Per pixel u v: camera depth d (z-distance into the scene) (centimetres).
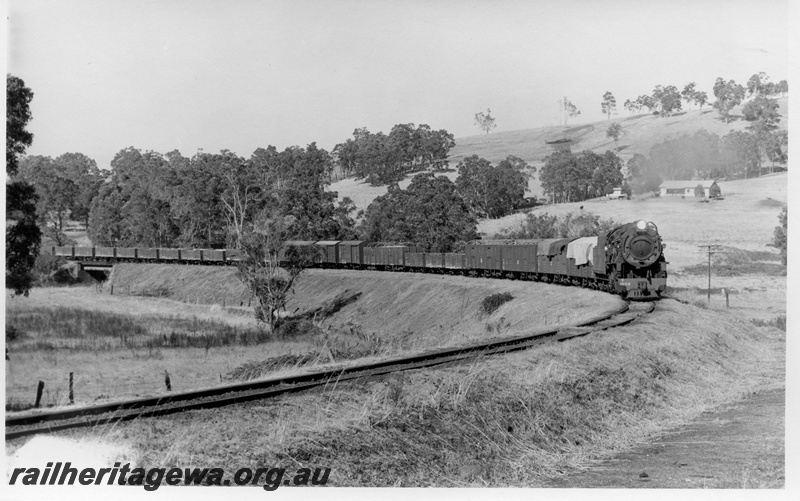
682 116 16738
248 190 11019
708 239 8844
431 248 8494
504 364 2170
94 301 7731
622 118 19000
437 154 17950
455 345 2603
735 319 4031
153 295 8706
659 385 2459
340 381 1889
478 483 1587
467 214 9212
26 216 4603
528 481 1645
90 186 13588
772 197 10731
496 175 12675
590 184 13438
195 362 4203
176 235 11262
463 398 1842
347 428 1591
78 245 12725
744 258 7700
